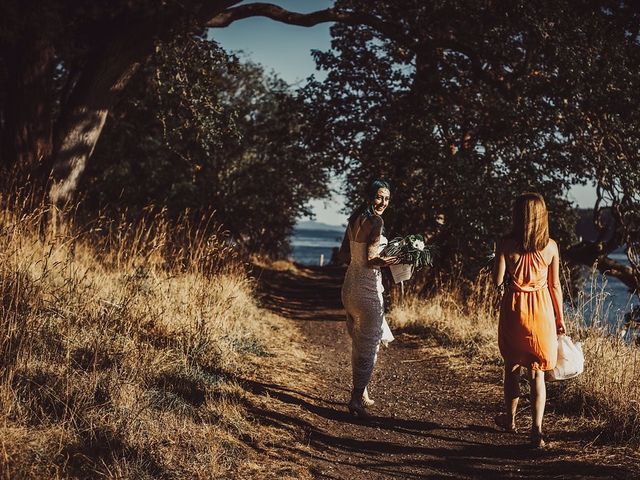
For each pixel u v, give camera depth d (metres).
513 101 12.60
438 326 9.71
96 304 6.14
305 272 28.75
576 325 6.55
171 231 9.33
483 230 11.65
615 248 13.38
